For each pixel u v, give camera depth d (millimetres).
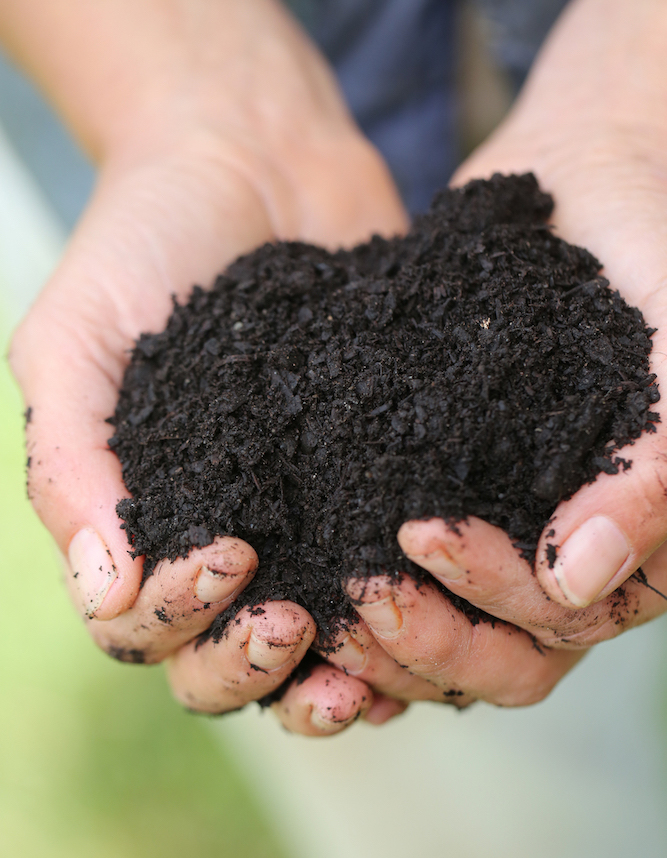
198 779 490
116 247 358
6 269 540
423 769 449
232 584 310
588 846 426
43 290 356
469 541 300
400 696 339
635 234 339
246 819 479
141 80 410
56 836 463
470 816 440
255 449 320
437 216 359
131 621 324
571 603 304
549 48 412
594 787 429
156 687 512
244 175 389
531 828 433
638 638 433
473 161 397
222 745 497
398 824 446
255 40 430
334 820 456
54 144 494
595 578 302
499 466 310
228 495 316
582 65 393
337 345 332
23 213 506
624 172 354
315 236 399
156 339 346
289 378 327
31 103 480
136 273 357
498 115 524
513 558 305
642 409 312
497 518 307
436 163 519
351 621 319
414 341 330
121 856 458
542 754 436
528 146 386
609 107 376
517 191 355
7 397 635
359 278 350
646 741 425
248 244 380
